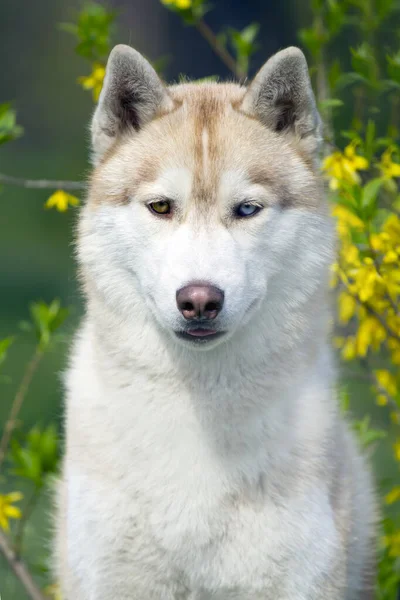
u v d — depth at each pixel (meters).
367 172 10.63
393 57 10.93
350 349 10.11
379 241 9.11
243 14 26.45
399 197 10.44
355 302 9.87
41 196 28.42
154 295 7.80
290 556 7.98
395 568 10.23
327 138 10.08
